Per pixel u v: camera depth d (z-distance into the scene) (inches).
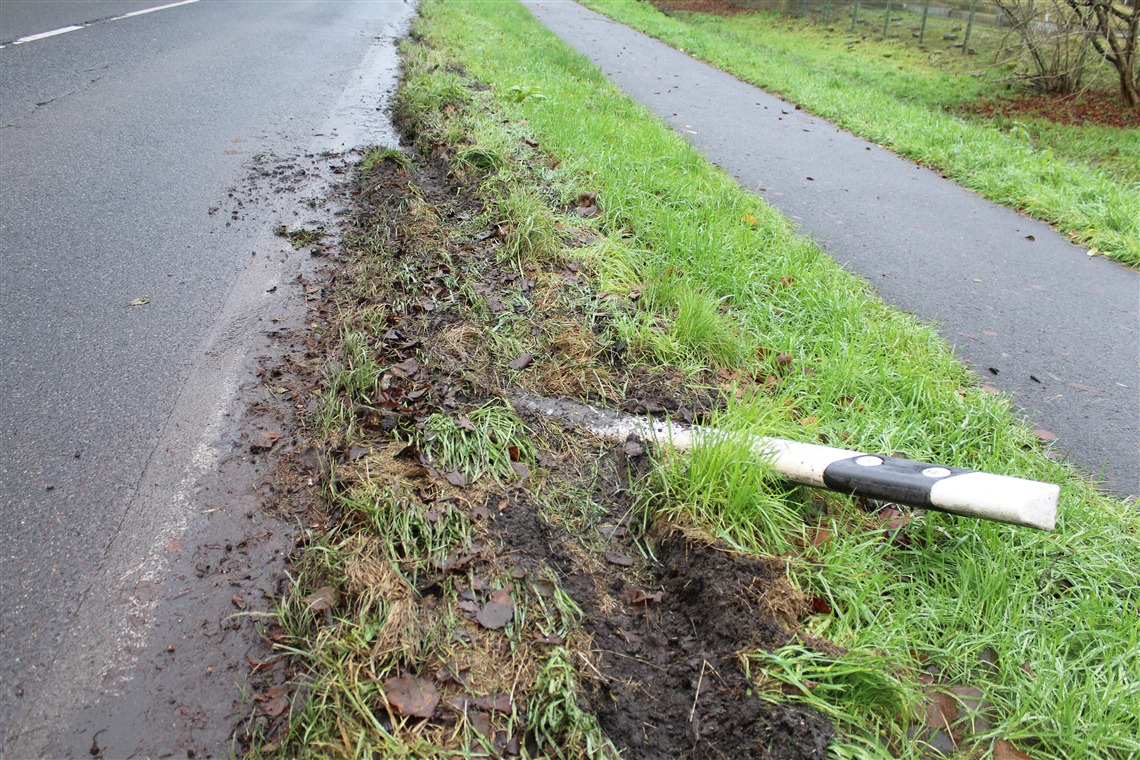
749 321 165.9
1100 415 150.1
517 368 140.3
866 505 116.3
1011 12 597.6
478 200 210.1
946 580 104.3
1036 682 89.0
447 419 121.3
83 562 96.1
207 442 118.0
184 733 78.2
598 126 290.5
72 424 119.2
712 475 109.7
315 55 402.6
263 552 99.7
